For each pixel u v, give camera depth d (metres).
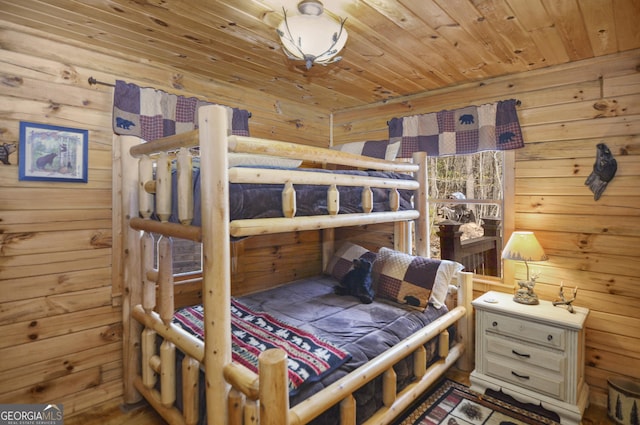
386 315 2.32
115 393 2.24
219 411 1.42
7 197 1.87
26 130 1.92
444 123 2.86
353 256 3.18
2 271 1.87
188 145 1.52
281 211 1.64
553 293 2.44
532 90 2.49
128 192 2.13
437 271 2.53
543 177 2.46
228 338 1.43
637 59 2.12
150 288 2.04
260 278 3.16
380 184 2.27
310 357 1.67
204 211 1.39
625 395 2.00
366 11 1.68
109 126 2.20
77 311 2.10
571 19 1.76
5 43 1.85
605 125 2.22
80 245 2.11
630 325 2.16
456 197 3.04
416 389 2.02
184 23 1.83
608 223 2.22
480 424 2.01
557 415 2.07
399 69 2.49
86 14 1.74
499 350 2.31
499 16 1.73
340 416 1.58
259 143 1.52
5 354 1.88
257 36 1.99
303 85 2.86
